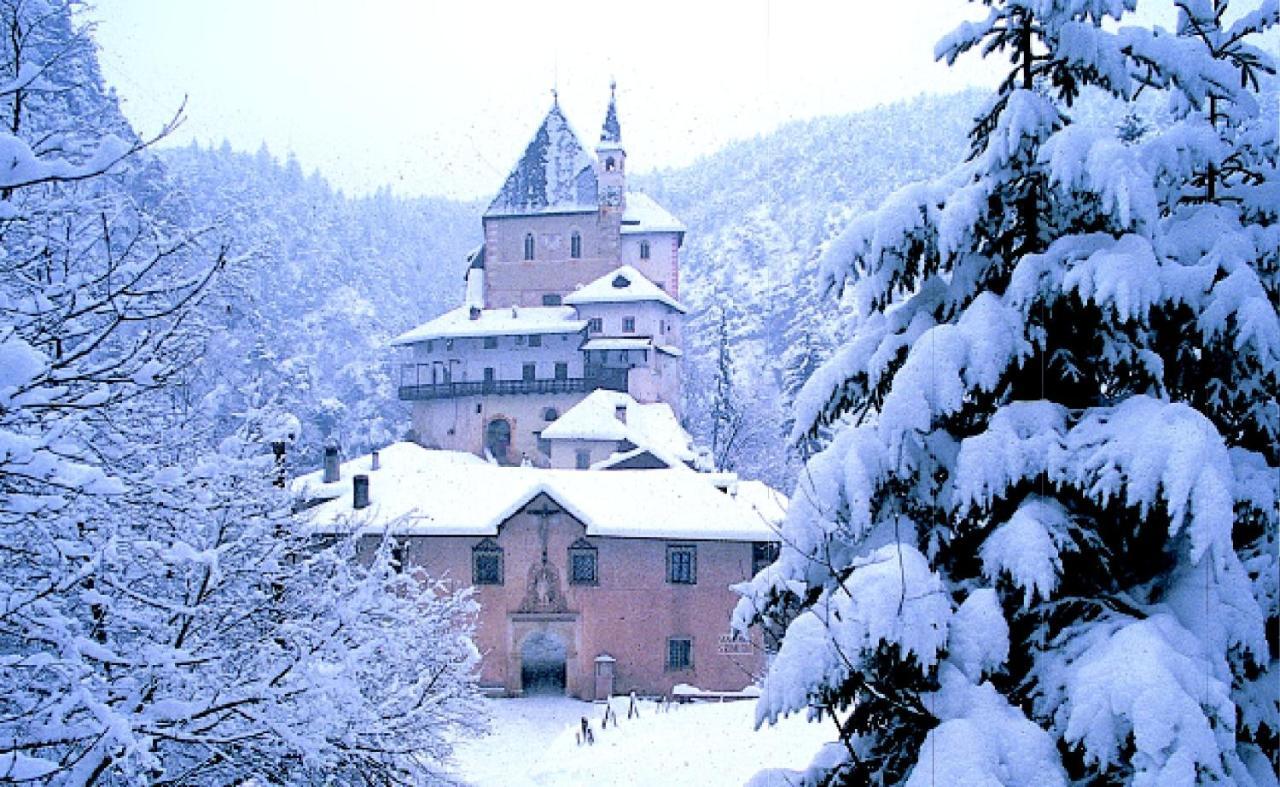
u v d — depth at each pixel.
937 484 8.42
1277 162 8.93
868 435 8.38
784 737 25.80
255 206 144.00
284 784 9.44
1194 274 7.57
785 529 8.58
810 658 7.59
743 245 171.00
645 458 59.34
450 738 18.00
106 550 6.70
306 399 98.06
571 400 78.06
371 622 11.55
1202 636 7.14
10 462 5.35
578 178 86.38
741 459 88.44
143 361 6.92
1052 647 7.48
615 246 84.50
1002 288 8.77
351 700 8.95
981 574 8.30
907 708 7.25
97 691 7.16
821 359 77.62
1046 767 6.64
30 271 7.27
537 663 43.78
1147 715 6.30
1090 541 7.63
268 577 10.77
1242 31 9.05
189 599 9.29
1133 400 7.68
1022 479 8.09
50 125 6.73
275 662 9.09
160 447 10.01
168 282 7.11
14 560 7.32
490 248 86.19
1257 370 7.95
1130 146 8.22
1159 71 8.36
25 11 6.29
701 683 39.03
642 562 39.41
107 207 6.98
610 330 78.94
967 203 8.15
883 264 8.81
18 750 6.16
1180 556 7.77
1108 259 7.46
